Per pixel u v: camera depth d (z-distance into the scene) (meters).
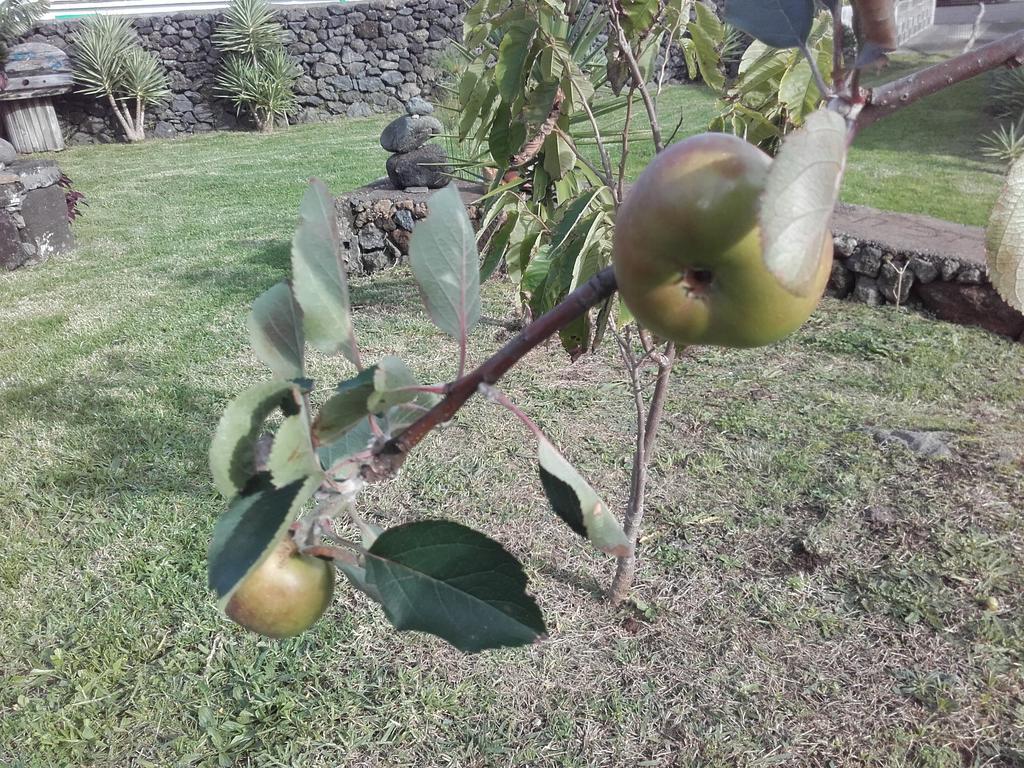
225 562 0.56
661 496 3.41
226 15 14.82
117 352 5.21
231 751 2.41
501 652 2.72
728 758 2.29
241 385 4.63
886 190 7.52
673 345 2.42
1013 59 0.60
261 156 12.47
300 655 2.74
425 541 0.71
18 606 2.99
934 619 2.70
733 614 2.80
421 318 5.54
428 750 2.38
